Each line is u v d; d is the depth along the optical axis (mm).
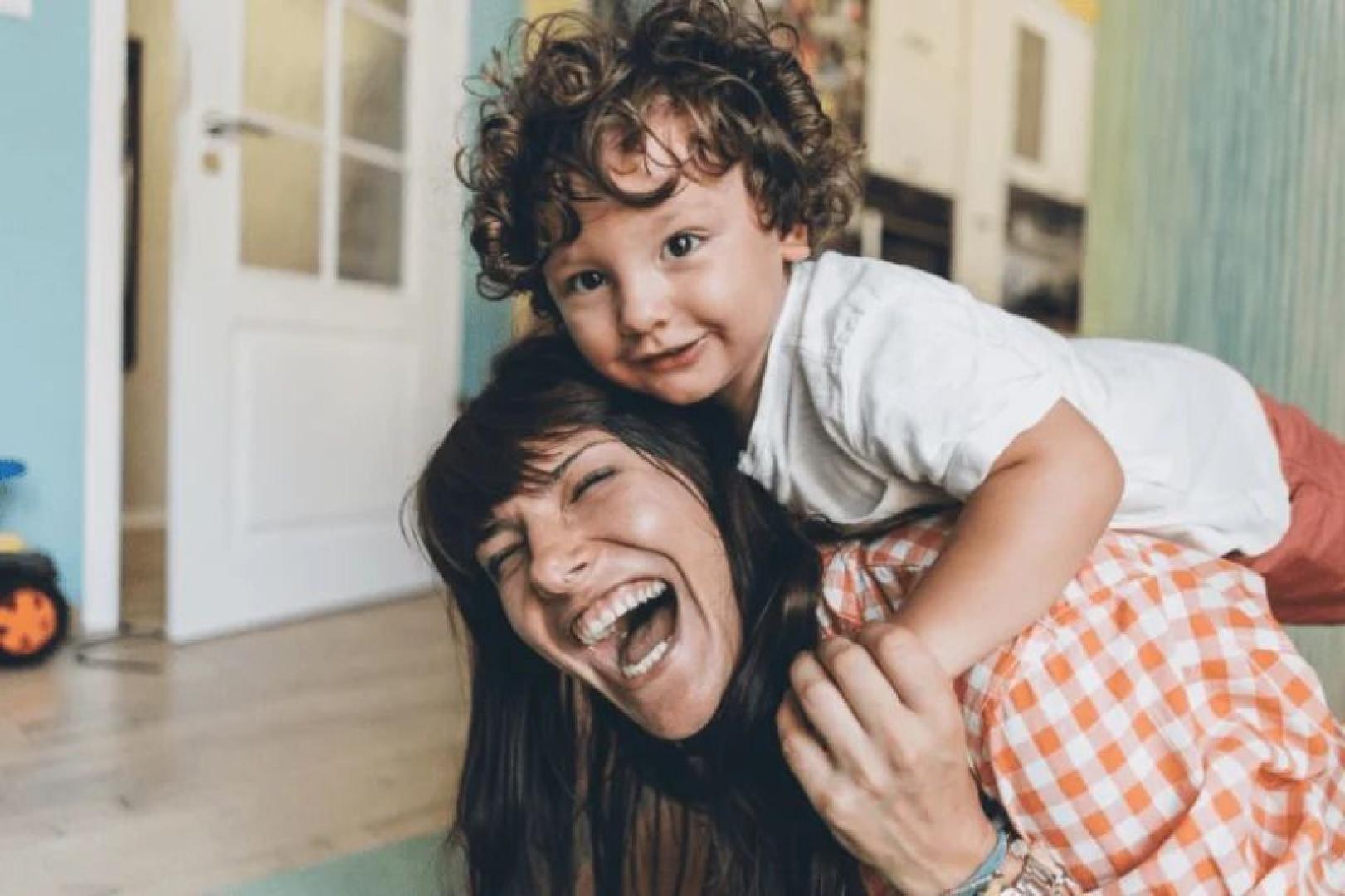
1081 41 3922
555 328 974
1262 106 2510
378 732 1870
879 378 870
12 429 2467
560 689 1066
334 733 1864
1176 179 2635
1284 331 2471
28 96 2453
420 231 3004
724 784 963
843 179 1024
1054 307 4008
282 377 2656
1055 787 824
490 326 3121
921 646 767
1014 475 838
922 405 855
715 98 865
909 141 3561
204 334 2463
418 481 960
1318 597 1285
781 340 922
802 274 953
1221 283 2547
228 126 2471
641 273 852
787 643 907
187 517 2461
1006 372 866
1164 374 1178
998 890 805
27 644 2254
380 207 2932
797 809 955
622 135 842
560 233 865
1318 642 1992
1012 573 804
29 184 2461
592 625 870
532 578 866
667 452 898
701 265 856
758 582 921
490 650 1044
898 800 775
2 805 1541
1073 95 3932
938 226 3686
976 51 3727
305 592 2744
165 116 4285
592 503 867
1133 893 820
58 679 2162
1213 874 813
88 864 1365
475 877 1109
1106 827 825
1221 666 860
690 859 1189
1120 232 2719
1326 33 2416
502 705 1069
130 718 1932
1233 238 2535
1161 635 855
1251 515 1146
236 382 2547
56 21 2471
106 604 2559
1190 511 1104
